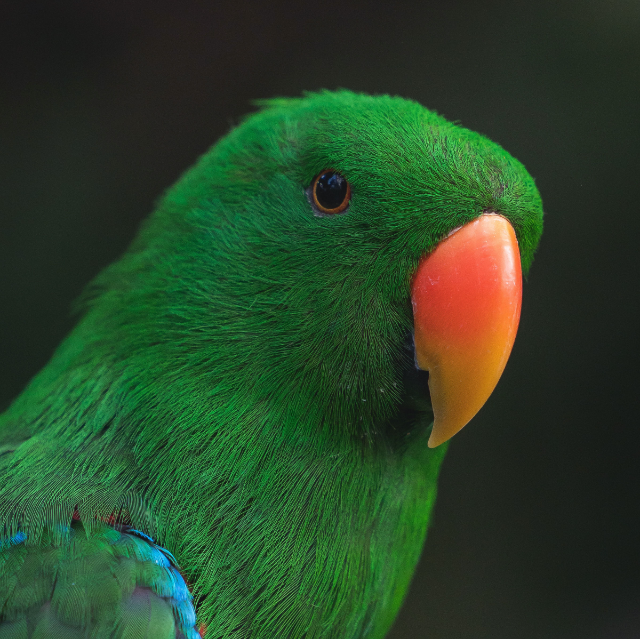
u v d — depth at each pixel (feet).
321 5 5.63
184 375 4.50
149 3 5.62
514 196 4.49
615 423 5.30
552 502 5.48
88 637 4.42
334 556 4.49
